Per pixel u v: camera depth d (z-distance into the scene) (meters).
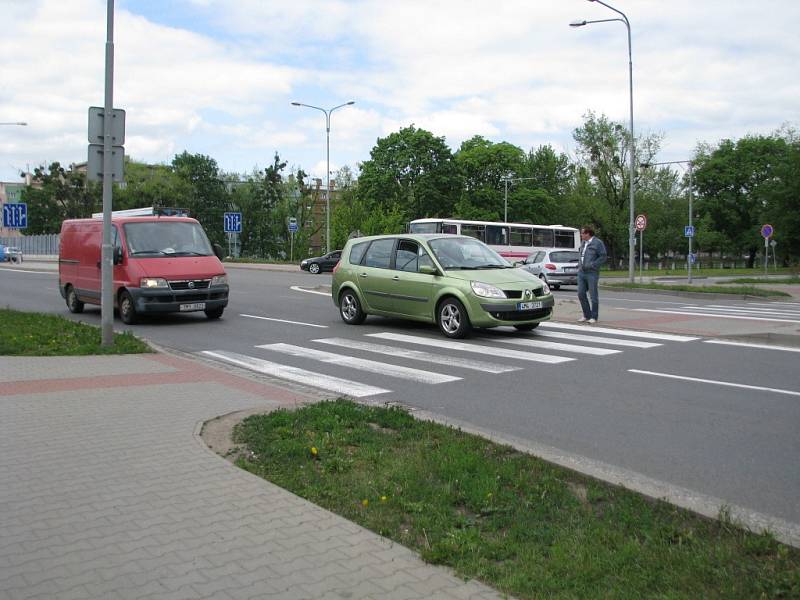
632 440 6.20
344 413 6.50
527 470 4.96
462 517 4.14
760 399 7.79
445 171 64.19
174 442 5.68
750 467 5.46
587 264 14.70
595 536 3.84
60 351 10.63
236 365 10.15
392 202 62.75
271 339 12.75
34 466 5.07
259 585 3.32
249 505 4.32
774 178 56.31
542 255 30.47
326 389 8.45
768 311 18.97
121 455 5.32
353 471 4.99
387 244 14.12
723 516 4.09
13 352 10.55
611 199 66.88
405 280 13.34
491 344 11.90
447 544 3.70
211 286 15.34
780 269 64.44
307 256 82.06
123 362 9.84
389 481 4.75
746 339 12.44
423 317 13.06
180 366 9.53
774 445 6.04
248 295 22.86
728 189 76.81
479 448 5.48
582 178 67.69
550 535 3.87
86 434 5.93
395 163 63.41
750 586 3.27
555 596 3.21
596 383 8.69
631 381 8.80
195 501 4.38
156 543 3.77
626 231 67.81
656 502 4.40
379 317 15.97
